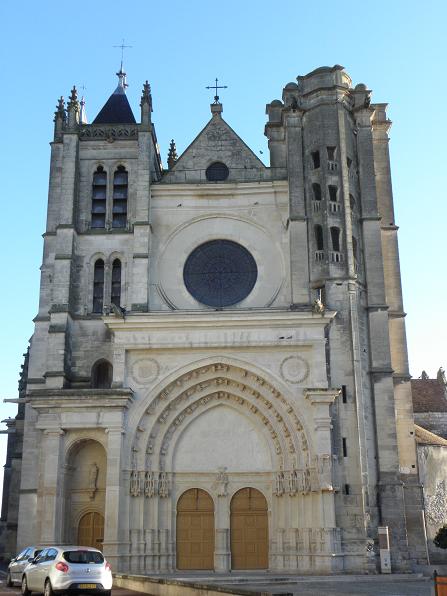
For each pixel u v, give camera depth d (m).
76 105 51.16
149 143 49.91
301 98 50.25
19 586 32.41
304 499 41.72
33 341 46.97
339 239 46.47
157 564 41.47
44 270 48.78
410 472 45.22
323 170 47.78
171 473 43.62
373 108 50.50
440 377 68.62
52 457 41.09
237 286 48.34
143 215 48.03
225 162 51.16
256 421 44.41
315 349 43.41
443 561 51.72
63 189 48.75
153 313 43.81
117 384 42.91
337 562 39.53
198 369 43.84
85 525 42.50
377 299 46.16
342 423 42.59
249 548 42.78
